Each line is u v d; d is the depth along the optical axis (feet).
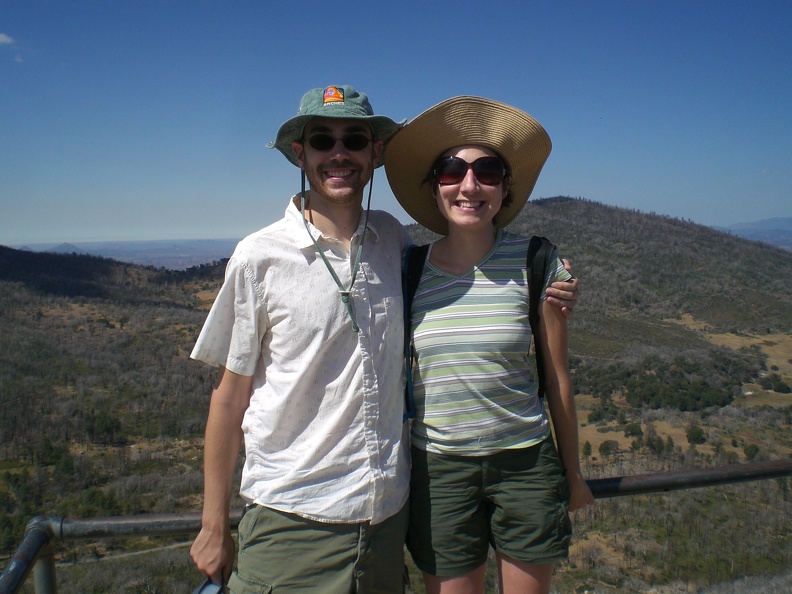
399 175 7.13
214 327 5.59
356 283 5.70
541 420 6.08
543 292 6.00
